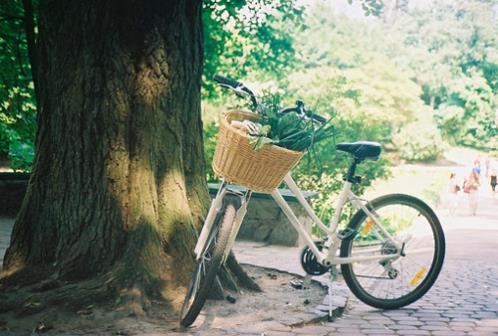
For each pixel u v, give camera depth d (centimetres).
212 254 400
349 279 473
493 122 5656
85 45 488
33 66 958
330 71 2600
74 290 439
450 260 806
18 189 1080
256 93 417
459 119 5447
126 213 480
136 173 485
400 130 4756
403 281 482
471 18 5931
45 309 420
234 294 487
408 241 482
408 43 6006
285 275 584
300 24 1324
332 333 411
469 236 1266
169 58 503
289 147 390
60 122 496
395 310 480
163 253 480
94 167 485
